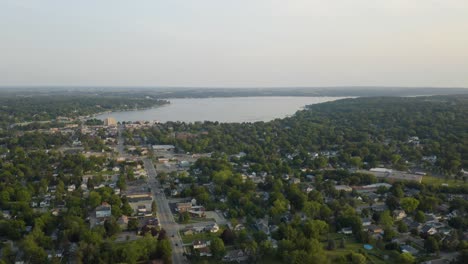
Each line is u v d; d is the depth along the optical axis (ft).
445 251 634.43
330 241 641.81
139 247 590.96
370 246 649.61
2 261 567.18
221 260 609.01
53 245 634.84
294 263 567.18
